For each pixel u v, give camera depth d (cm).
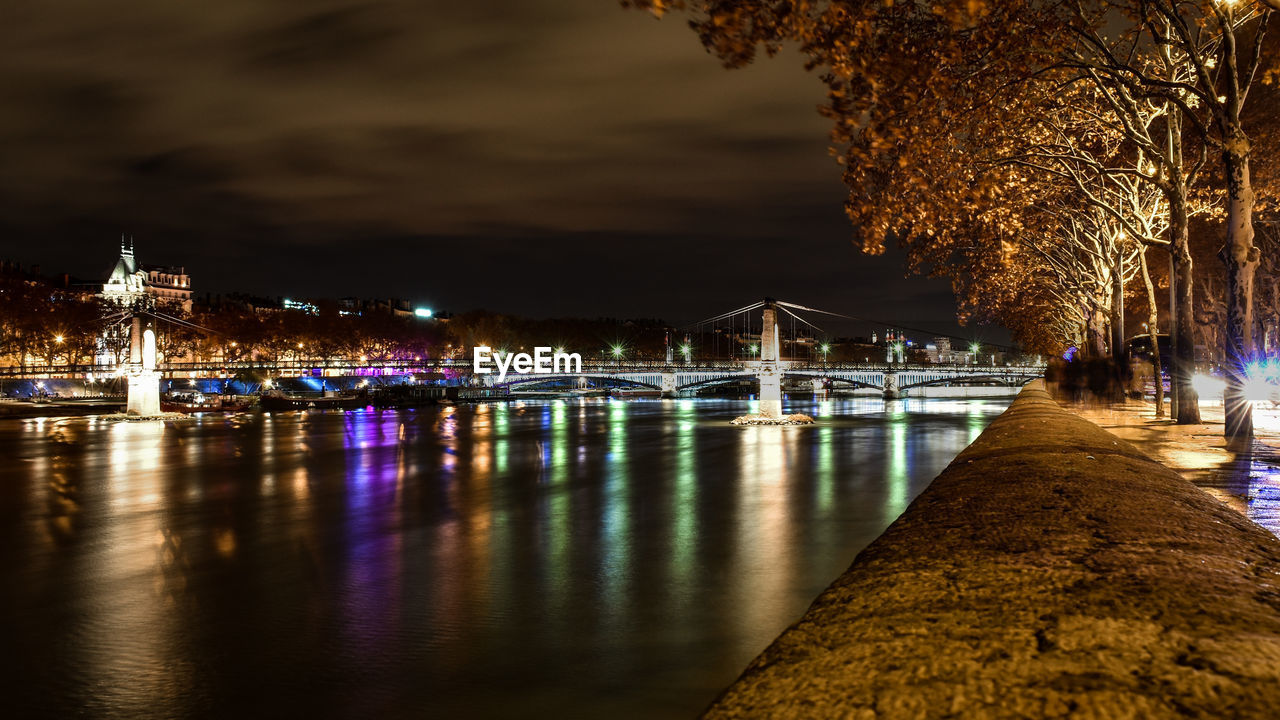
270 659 1952
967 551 566
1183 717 281
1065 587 456
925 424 10256
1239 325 2473
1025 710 297
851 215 1973
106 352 18300
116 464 6381
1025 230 6053
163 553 3197
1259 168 4359
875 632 404
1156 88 3266
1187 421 3334
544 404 17238
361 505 4397
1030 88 2734
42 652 2033
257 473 5831
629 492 4794
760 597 2431
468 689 1758
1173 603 414
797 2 1190
